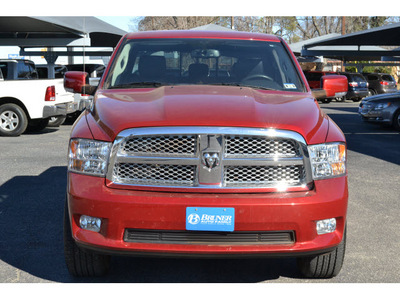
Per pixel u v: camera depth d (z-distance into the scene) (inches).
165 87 165.9
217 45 190.1
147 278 150.7
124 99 151.5
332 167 134.5
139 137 129.3
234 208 125.3
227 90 160.9
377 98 566.6
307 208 127.8
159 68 180.4
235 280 150.2
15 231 194.9
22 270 156.2
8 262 162.9
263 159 128.9
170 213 125.6
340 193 132.4
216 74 179.3
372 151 412.5
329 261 145.2
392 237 195.2
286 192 129.9
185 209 125.5
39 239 185.9
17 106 480.7
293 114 138.3
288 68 184.2
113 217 127.0
